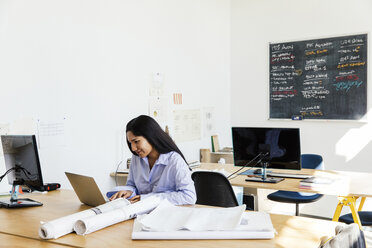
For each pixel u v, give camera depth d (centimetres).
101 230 178
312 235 166
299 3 528
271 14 548
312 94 524
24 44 303
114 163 390
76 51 346
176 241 161
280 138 329
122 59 396
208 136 538
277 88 548
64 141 337
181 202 221
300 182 302
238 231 163
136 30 413
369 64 488
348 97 502
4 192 279
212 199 289
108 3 378
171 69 466
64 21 335
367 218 306
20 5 299
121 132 397
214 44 546
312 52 521
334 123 513
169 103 463
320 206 498
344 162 509
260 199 460
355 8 493
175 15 470
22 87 302
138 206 195
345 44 500
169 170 236
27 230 183
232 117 585
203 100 526
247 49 569
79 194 233
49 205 236
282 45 541
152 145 238
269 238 162
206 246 154
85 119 357
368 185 302
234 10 577
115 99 388
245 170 384
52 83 326
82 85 353
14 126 296
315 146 527
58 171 332
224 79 571
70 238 168
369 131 492
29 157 229
